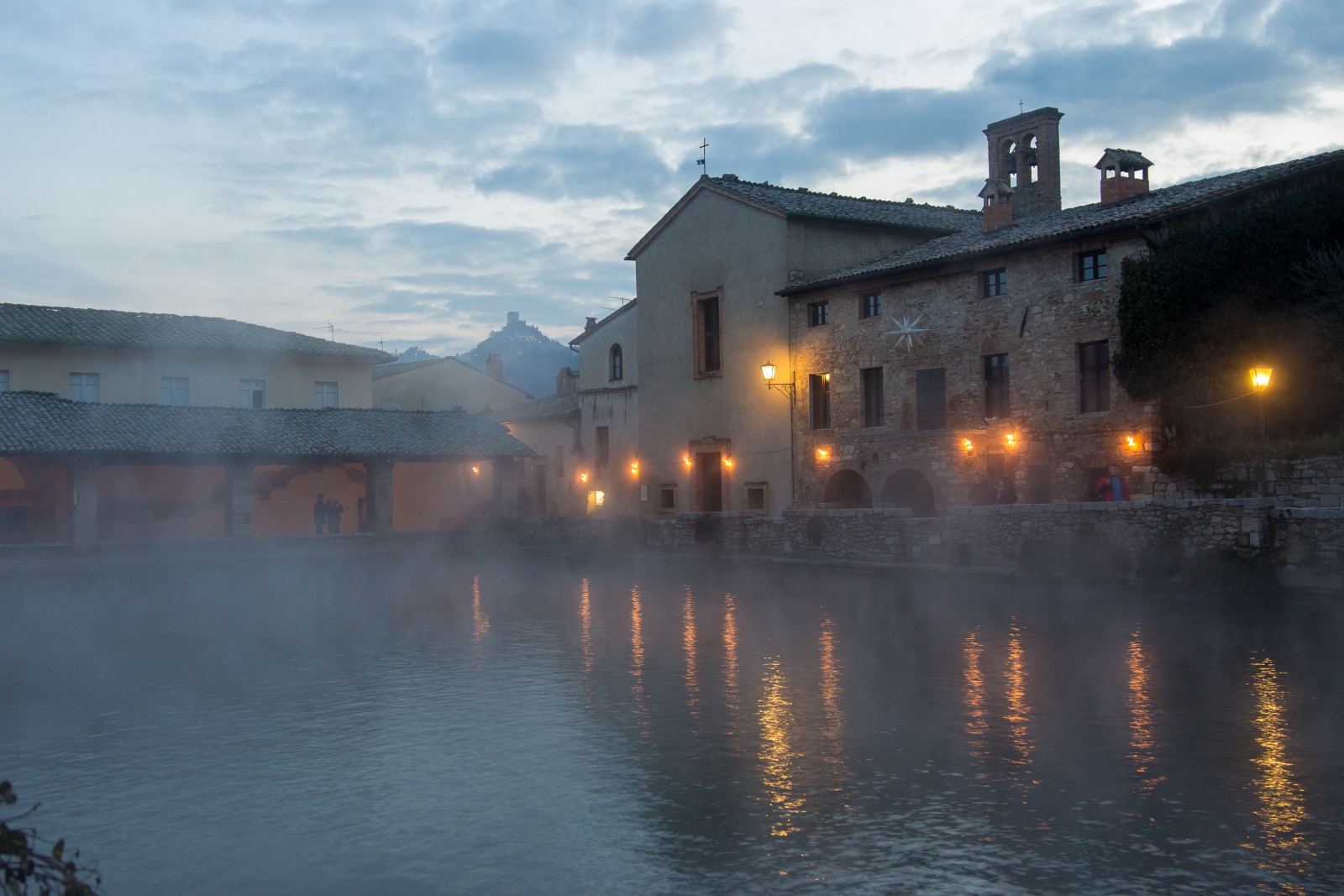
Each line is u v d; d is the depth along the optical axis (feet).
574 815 32.73
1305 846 28.99
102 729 45.27
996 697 46.75
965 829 30.68
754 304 140.05
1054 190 133.49
